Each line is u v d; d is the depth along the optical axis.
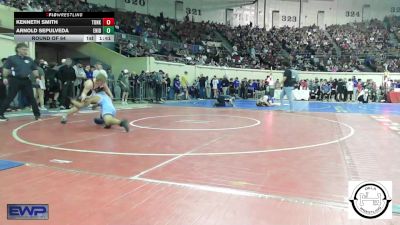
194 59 27.62
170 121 9.86
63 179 3.87
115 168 4.36
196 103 19.83
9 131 7.53
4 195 3.33
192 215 2.89
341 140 6.76
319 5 40.31
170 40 30.67
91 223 2.72
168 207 3.07
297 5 40.09
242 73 29.38
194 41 31.80
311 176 4.09
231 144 6.16
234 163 4.70
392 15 40.03
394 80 28.52
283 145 6.12
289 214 2.93
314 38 37.28
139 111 13.46
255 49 34.34
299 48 35.34
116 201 3.20
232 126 8.83
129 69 22.05
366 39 36.84
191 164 4.62
